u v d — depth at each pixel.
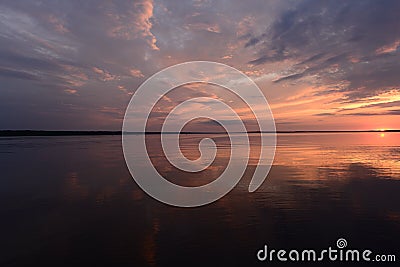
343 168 20.27
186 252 7.48
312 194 12.98
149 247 7.79
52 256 7.32
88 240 8.27
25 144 54.78
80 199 12.66
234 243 8.02
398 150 34.81
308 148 38.59
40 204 11.86
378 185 14.63
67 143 58.81
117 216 10.33
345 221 9.53
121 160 26.47
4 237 8.51
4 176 18.09
